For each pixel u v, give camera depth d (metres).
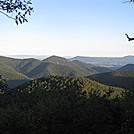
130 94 11.93
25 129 11.59
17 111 12.41
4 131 11.37
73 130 12.05
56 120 13.07
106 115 12.02
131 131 9.45
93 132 11.32
